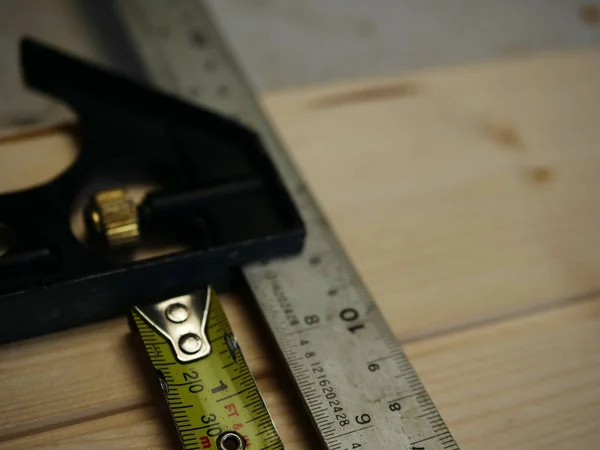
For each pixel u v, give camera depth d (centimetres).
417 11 36
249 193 24
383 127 27
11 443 20
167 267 22
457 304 23
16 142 25
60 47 30
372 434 20
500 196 26
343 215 25
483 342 23
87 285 21
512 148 27
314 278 23
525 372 22
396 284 24
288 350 21
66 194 23
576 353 23
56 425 21
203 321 21
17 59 30
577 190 26
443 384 22
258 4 35
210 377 21
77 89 25
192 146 25
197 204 23
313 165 26
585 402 22
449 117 28
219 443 20
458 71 29
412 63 34
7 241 22
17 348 22
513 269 24
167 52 28
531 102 29
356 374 21
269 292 22
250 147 25
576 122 28
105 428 21
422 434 20
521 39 35
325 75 33
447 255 24
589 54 30
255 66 33
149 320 21
